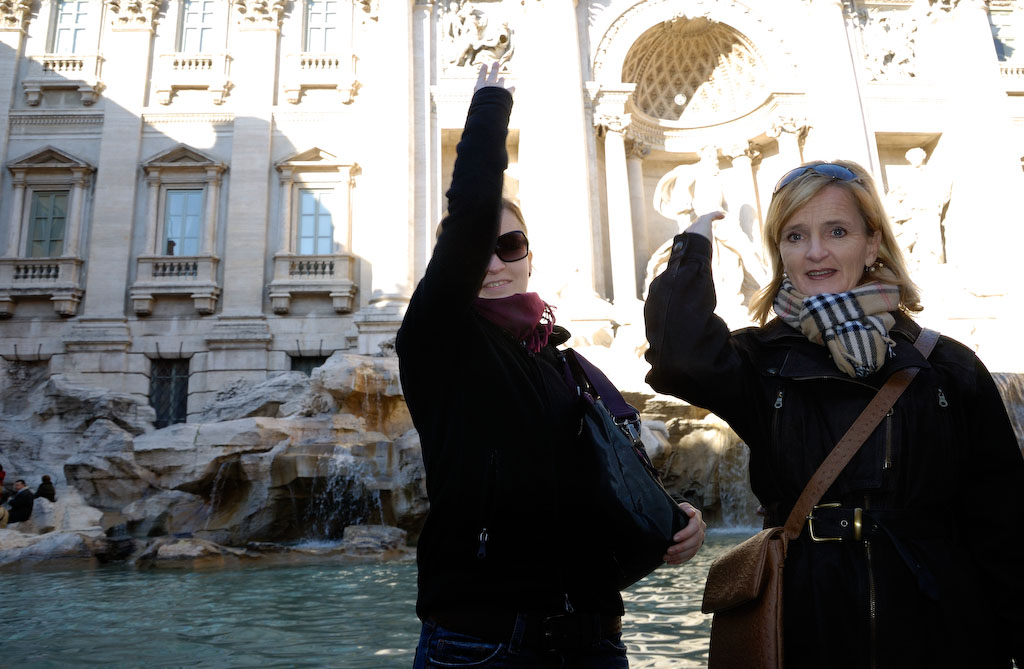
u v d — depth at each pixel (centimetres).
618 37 2561
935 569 180
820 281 218
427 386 215
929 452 188
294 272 2483
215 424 1595
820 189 221
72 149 2558
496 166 210
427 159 2466
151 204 2509
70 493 1580
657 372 210
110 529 1480
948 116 2667
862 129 2506
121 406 2220
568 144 2323
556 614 200
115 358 2380
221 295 2467
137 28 2633
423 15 2597
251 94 2597
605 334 2105
